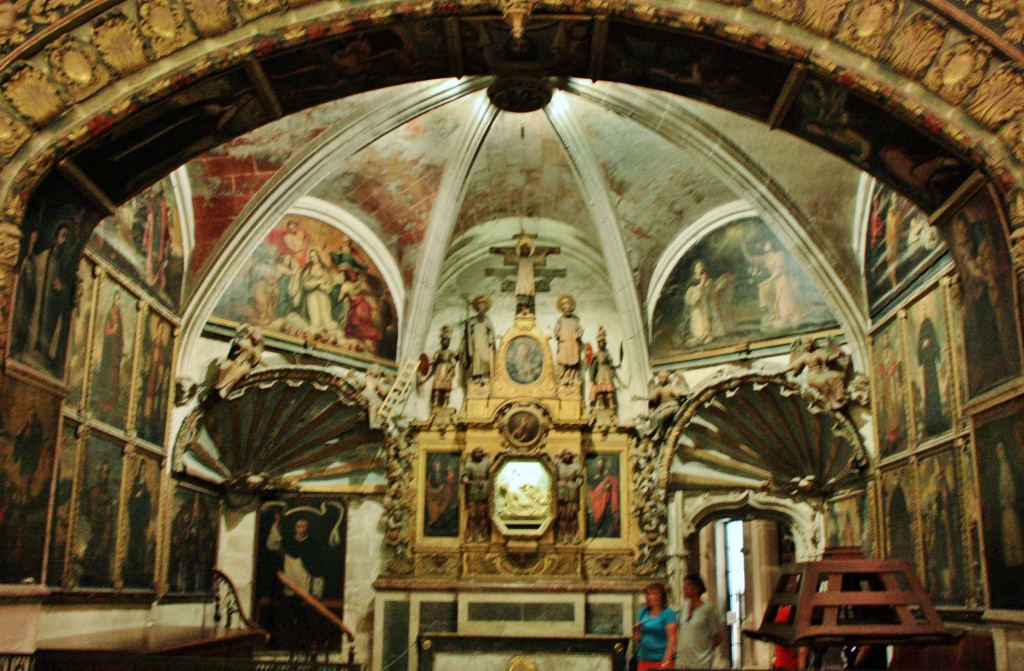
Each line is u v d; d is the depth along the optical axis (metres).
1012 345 9.78
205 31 10.18
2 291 9.27
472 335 20.84
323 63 10.83
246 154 16.53
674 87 11.60
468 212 20.50
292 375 18.27
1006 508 9.84
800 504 19.28
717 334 19.56
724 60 10.78
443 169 19.09
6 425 9.22
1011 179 9.71
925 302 14.60
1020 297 9.55
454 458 19.95
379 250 20.20
